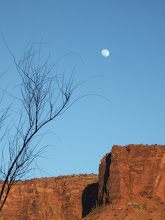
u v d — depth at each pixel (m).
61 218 146.38
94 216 99.06
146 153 106.25
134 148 107.75
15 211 147.25
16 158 13.08
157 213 93.31
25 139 13.10
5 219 145.25
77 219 143.00
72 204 146.38
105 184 109.88
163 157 104.75
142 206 96.50
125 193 101.31
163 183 101.19
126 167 105.75
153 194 99.88
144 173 103.62
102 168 115.38
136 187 102.44
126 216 93.62
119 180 103.44
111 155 108.81
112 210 97.88
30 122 13.20
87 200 145.50
